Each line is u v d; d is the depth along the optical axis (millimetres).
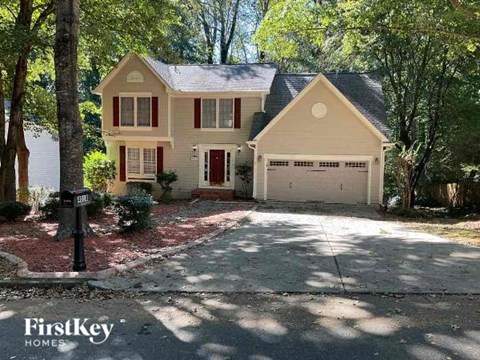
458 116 18953
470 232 11727
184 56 30547
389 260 7758
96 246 8477
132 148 21031
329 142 18547
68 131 9133
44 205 12539
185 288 6094
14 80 14727
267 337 4453
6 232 10242
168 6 15125
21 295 5891
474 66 18062
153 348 4227
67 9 9031
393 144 18141
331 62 24297
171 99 20250
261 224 12750
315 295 5801
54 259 7461
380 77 21469
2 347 4293
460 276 6652
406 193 18438
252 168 19953
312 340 4371
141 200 9992
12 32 11758
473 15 11180
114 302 5570
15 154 14953
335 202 18797
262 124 19578
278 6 14250
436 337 4414
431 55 19234
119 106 20375
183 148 20766
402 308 5270
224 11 31625
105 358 4039
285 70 30094
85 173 20797
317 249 8797
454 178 20703
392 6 12977
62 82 9094
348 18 13820
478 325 4727
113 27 15055
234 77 20812
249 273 6867
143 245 8844
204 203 18406
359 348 4180
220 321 4895
